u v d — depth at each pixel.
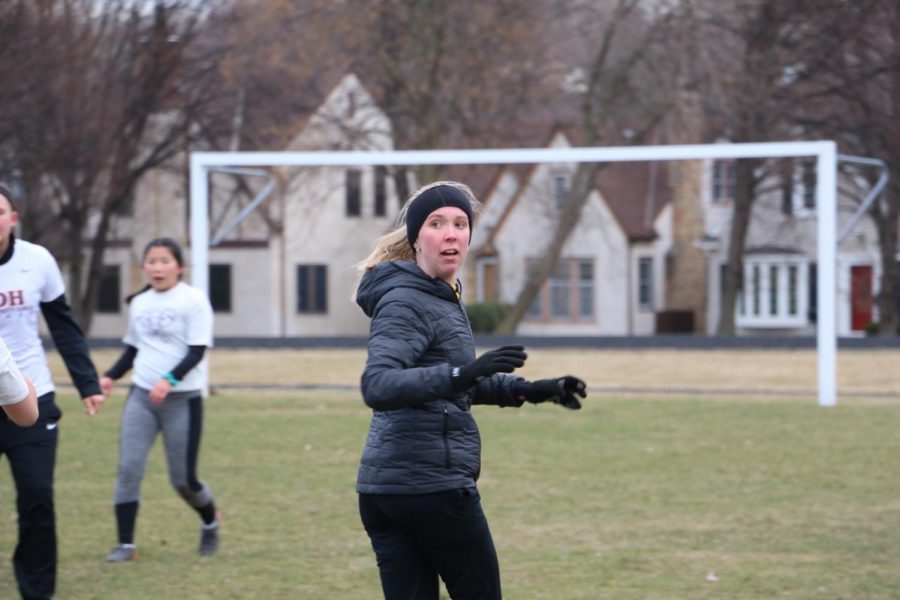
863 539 14.66
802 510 16.50
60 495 18.02
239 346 51.34
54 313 11.86
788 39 57.53
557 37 64.06
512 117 62.78
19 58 53.62
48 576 11.50
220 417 27.77
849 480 18.92
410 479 7.95
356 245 62.53
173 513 16.56
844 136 58.72
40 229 65.19
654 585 12.52
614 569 13.23
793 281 67.06
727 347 53.22
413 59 58.53
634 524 15.63
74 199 65.56
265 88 67.12
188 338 13.71
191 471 13.77
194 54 68.19
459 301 8.27
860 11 54.56
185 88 68.25
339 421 26.98
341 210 62.53
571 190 59.94
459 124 61.31
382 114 63.09
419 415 7.97
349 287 62.75
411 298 7.92
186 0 66.38
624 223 71.12
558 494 17.78
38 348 11.50
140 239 85.12
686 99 59.88
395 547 8.27
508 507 16.80
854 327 69.12
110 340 55.75
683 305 72.81
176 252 13.76
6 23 52.31
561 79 65.75
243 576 13.02
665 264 73.06
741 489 18.17
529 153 29.34
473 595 8.28
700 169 73.81
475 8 58.94
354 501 17.38
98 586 12.59
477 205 8.52
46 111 57.81
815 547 14.24
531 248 60.44
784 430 25.05
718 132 59.91
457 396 8.15
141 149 72.56
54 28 56.12
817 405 29.97
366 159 29.98
